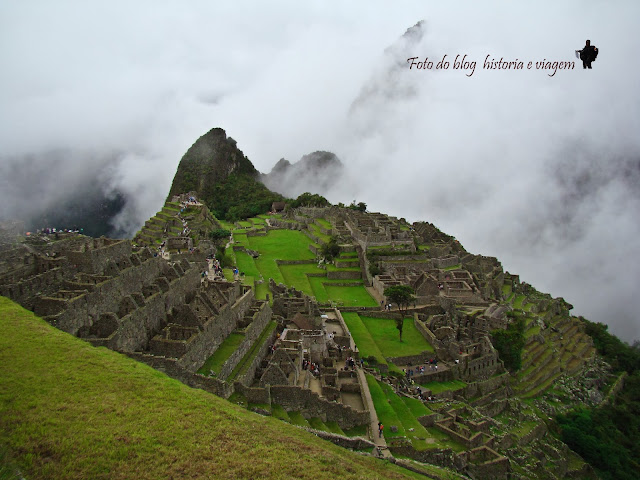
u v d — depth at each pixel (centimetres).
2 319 5747
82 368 5284
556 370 14588
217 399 5719
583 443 11712
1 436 4231
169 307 8231
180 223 15875
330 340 10800
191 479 4194
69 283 6769
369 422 8075
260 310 9844
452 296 14775
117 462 4197
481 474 8256
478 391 11531
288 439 5209
